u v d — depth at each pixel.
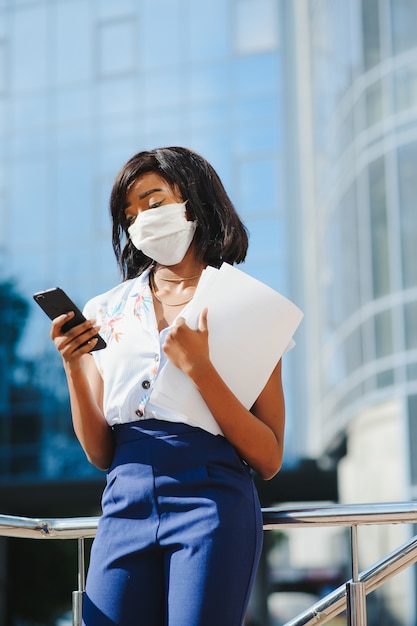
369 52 18.55
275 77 28.45
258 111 28.47
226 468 2.55
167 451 2.54
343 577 39.03
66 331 2.66
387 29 18.20
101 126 29.44
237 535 2.48
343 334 20.41
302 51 27.30
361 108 18.78
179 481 2.52
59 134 29.59
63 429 26.72
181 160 2.83
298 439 26.88
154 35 29.48
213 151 28.61
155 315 2.76
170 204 2.79
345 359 20.28
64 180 29.33
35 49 30.16
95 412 2.68
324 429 23.52
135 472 2.56
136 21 29.69
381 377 18.00
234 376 2.62
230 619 2.45
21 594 23.28
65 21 30.14
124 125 29.31
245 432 2.56
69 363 2.65
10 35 30.44
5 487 26.94
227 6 29.09
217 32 29.08
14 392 27.25
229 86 28.78
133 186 2.83
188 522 2.48
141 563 2.53
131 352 2.67
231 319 2.63
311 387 26.55
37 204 29.30
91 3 30.11
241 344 2.62
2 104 30.12
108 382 2.68
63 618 23.38
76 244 28.80
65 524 2.91
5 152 29.80
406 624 16.27
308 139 26.66
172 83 29.23
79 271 28.61
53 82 29.91
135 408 2.60
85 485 26.66
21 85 30.14
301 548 47.66
